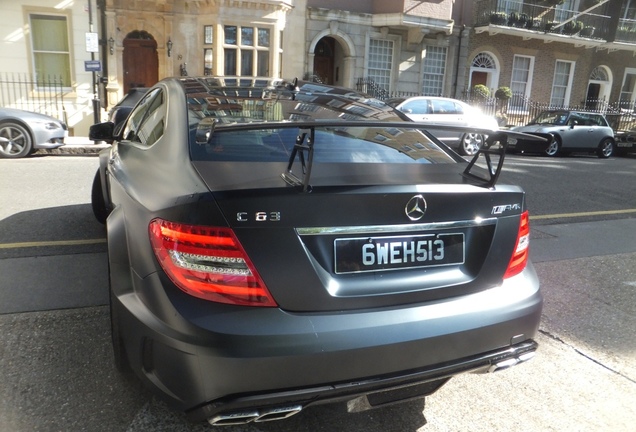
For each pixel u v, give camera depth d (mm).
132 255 2107
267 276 1874
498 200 2281
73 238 4781
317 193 1927
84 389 2578
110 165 3344
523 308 2275
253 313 1855
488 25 19344
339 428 2438
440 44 19234
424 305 2102
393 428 2461
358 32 17688
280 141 2553
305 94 3223
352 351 1905
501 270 2303
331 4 17172
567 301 3994
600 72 23766
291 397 1871
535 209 7105
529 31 20031
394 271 2090
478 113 13648
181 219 1888
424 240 2141
